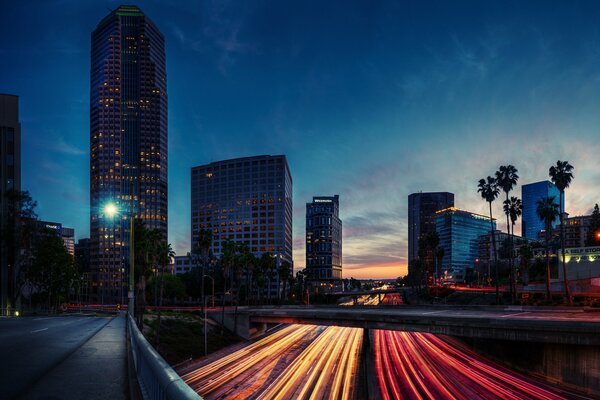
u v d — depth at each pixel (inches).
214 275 6633.9
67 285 4274.1
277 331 4475.9
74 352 515.8
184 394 129.7
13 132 3137.3
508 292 4911.4
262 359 2785.4
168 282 5866.1
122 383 324.8
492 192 4264.3
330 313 2834.6
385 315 2416.3
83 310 4667.8
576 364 1727.4
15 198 3053.6
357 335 4040.4
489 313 2551.7
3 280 3026.6
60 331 840.3
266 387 2004.2
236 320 3814.0
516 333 1812.3
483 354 2733.8
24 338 693.3
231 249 4315.9
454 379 2037.4
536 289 4672.7
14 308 2819.9
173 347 2866.6
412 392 1827.0
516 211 4345.5
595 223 7239.2
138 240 2913.4
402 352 2933.1
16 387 309.7
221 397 1845.5
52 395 282.7
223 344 3316.9
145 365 271.3
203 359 2800.2
